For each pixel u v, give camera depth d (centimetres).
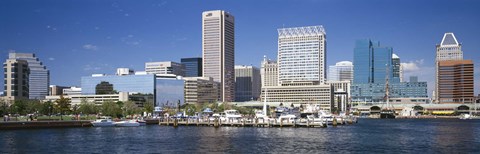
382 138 18425
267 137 18200
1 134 18175
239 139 17338
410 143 16488
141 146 15000
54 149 14038
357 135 19888
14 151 13500
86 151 13750
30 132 19400
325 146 15262
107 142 16062
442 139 18175
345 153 13662
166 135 19075
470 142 16912
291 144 15700
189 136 18588
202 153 13462
